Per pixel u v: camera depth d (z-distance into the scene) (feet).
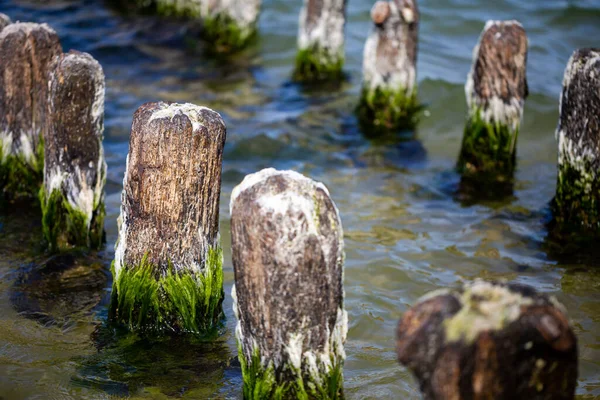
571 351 10.39
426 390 10.55
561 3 45.24
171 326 18.44
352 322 19.57
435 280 21.63
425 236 24.07
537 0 45.73
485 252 23.20
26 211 24.26
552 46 40.52
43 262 21.49
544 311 10.29
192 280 17.95
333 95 35.40
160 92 34.37
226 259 22.24
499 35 26.58
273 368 14.40
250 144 29.94
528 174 28.76
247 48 39.99
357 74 37.93
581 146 23.52
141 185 17.19
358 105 33.47
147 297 18.11
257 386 14.65
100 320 19.19
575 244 23.59
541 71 37.73
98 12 42.42
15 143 23.95
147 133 16.78
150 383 17.06
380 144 30.89
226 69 37.50
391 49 31.42
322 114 33.35
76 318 19.26
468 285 10.93
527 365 10.33
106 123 30.99
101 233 22.44
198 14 42.24
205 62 38.04
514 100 27.04
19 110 23.63
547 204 26.35
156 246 17.71
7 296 19.95
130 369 17.51
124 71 36.27
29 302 19.79
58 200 21.65
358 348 18.57
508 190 27.37
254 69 37.86
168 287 17.97
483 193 27.09
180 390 16.85
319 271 13.71
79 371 17.34
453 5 45.19
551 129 32.60
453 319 10.33
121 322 18.70
